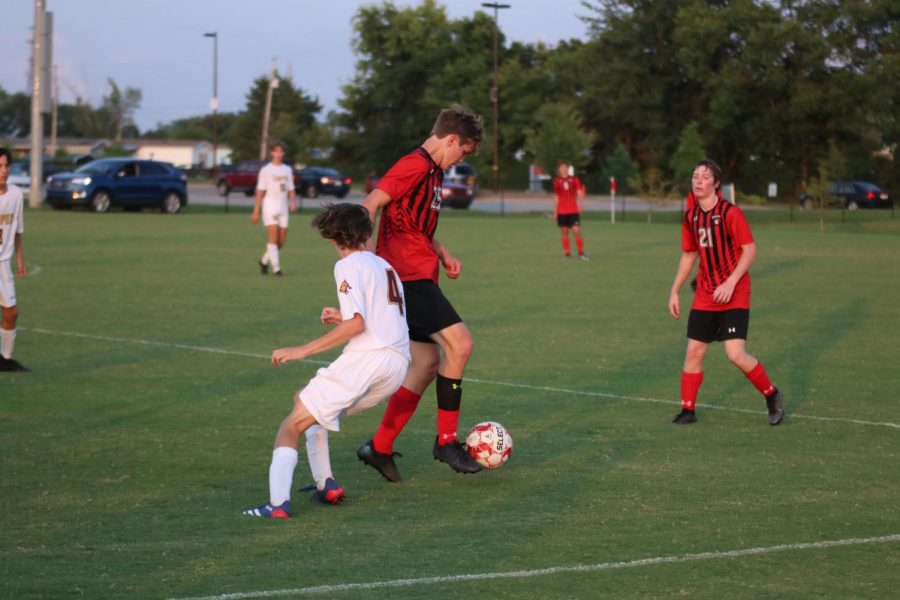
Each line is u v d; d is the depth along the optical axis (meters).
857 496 12.81
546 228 73.25
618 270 43.28
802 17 140.62
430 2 180.12
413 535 11.21
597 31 158.38
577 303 32.66
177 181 82.25
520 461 14.64
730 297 16.55
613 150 161.38
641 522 11.72
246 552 10.59
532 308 31.42
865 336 26.50
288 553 10.56
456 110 13.55
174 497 12.67
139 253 47.78
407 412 13.48
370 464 13.57
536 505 12.44
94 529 11.38
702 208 16.78
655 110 155.38
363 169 186.00
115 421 16.77
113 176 79.25
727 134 147.12
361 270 12.03
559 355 23.55
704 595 9.45
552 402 18.70
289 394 19.00
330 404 11.95
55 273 39.06
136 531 11.31
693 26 143.62
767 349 24.61
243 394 18.97
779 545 10.90
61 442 15.39
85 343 24.25
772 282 39.31
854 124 137.50
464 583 9.69
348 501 12.65
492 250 53.53
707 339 17.02
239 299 32.31
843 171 92.75
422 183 13.43
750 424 17.06
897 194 134.25
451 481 13.59
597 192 148.62
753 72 140.25
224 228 65.06
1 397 18.52
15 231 20.55
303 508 12.34
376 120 188.75
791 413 17.92
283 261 45.25
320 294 33.66
